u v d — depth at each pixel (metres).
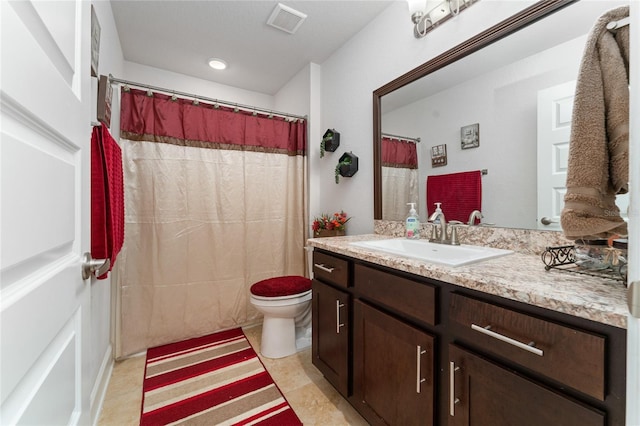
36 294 0.45
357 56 2.04
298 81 2.63
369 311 1.16
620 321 0.52
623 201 0.88
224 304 2.21
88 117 0.75
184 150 2.05
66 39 0.59
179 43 2.16
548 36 1.08
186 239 2.06
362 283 1.21
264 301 1.80
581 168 0.70
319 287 1.56
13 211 0.39
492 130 1.25
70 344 0.61
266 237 2.37
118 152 1.45
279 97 3.01
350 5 1.77
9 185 0.38
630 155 0.43
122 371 1.69
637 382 0.42
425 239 1.54
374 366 1.14
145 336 1.93
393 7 1.74
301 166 2.48
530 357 0.66
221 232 2.19
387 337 1.08
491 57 1.25
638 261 0.41
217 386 1.55
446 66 1.44
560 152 1.05
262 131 2.35
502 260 1.01
